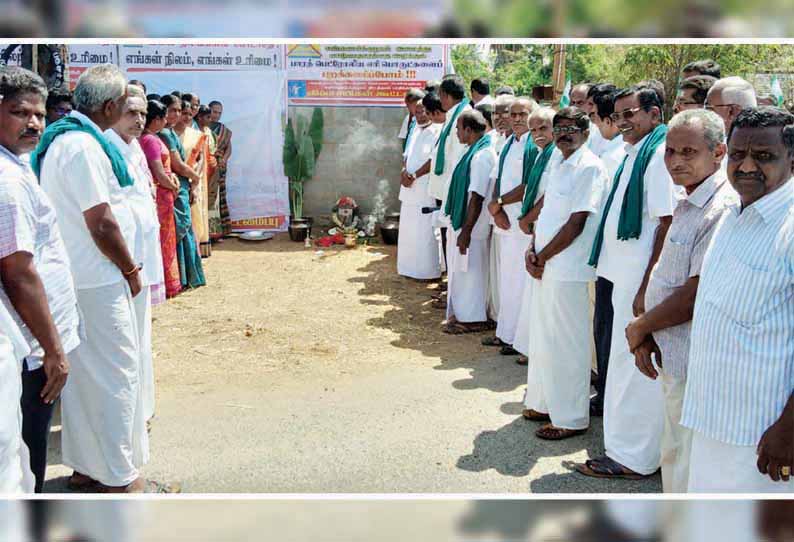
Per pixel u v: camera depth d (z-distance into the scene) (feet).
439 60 35.06
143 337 13.79
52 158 10.35
